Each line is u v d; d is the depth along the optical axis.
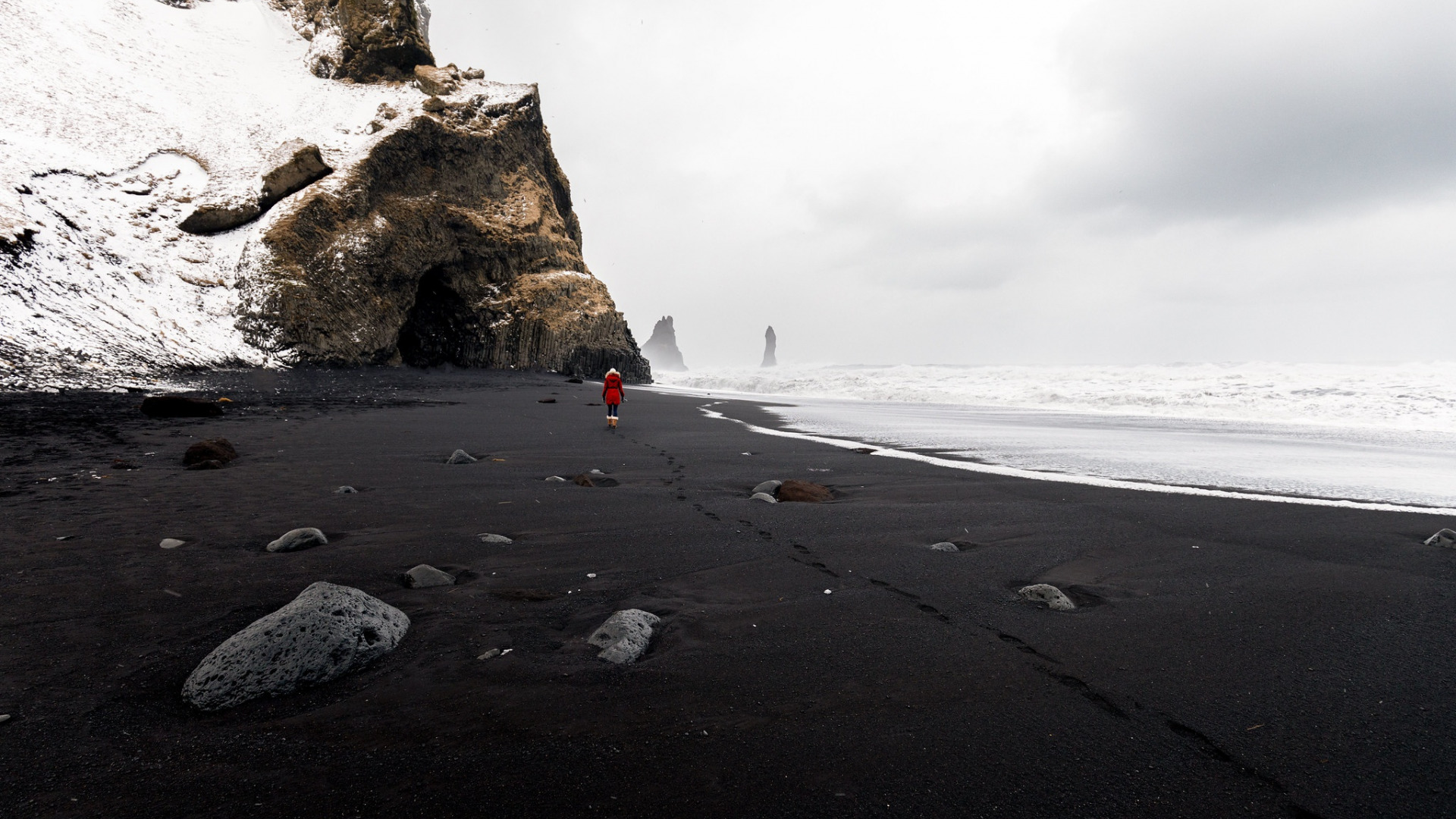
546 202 36.56
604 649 2.48
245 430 9.60
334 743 1.83
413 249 27.36
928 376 36.53
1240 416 16.56
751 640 2.66
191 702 2.01
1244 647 2.63
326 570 3.40
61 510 4.58
